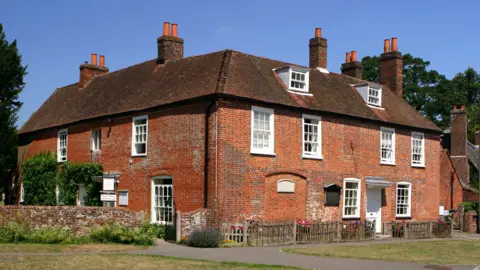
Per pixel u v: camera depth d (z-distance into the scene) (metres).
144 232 20.23
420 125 31.61
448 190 39.66
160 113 24.58
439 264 16.53
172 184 23.64
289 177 24.41
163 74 27.48
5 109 36.16
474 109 68.25
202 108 22.69
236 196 22.30
